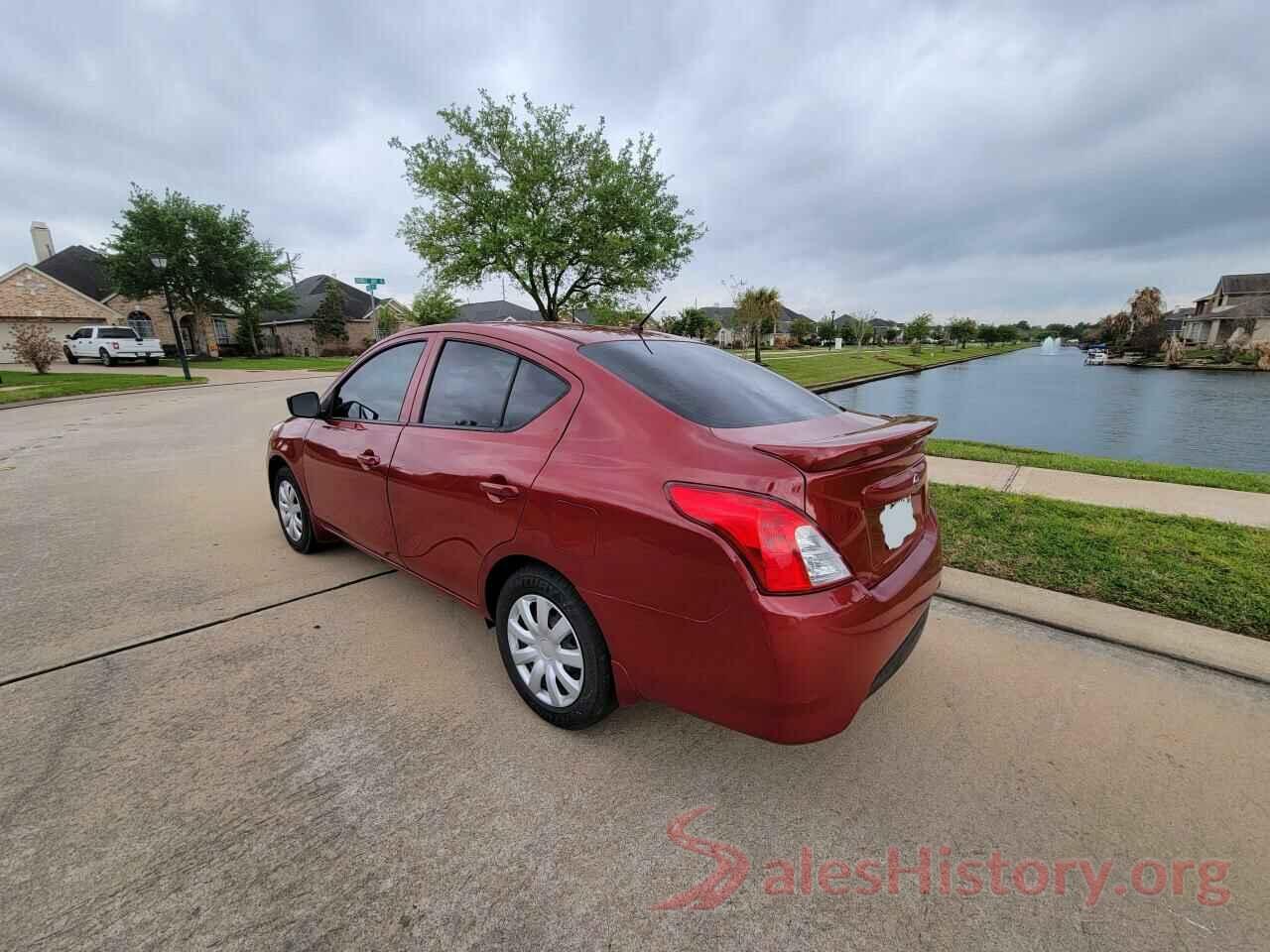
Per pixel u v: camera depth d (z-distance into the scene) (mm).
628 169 21500
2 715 2381
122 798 1957
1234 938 1531
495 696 2539
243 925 1545
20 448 8359
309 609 3338
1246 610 3094
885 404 23359
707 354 2830
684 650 1836
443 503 2600
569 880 1691
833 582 1713
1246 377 41781
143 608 3340
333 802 1955
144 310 37000
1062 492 5418
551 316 22766
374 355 3352
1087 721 2359
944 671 2697
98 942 1491
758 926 1564
